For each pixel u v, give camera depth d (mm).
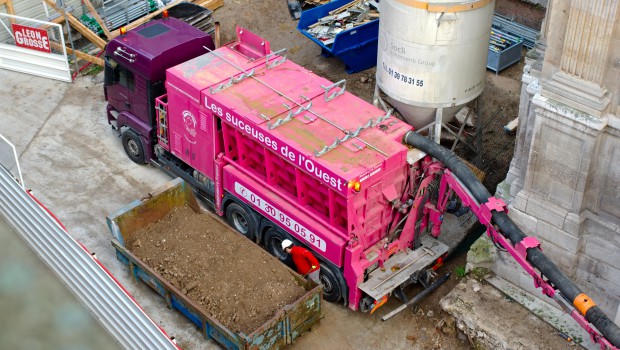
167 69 13875
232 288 12430
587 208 11383
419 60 13148
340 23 18625
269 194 13070
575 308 10555
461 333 12344
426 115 13898
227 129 13289
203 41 14766
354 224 11836
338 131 12422
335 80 18250
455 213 14031
